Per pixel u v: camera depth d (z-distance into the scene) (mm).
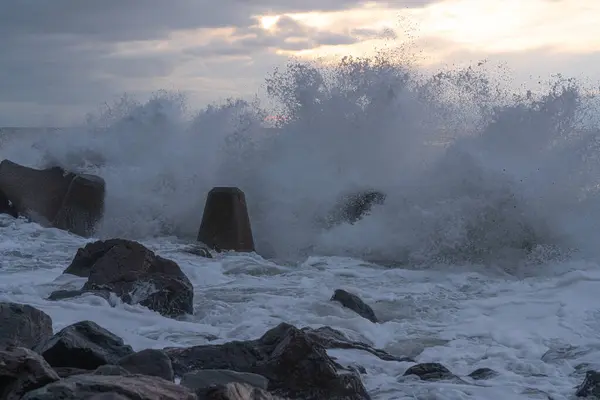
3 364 4867
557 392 6887
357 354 8047
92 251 11773
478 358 8445
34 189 18391
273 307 10461
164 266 10656
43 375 4883
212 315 9930
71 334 6422
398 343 9156
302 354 6363
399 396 6590
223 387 4879
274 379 6297
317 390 6270
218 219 16484
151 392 4598
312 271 13961
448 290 12570
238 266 14117
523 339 9344
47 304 9281
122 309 9344
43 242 15914
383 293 12164
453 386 6891
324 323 9602
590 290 12008
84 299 9461
